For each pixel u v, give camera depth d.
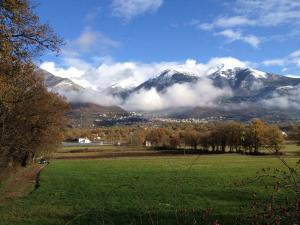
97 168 78.44
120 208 29.55
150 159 107.50
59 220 26.50
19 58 25.08
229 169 68.75
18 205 33.34
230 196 34.62
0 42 22.66
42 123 62.22
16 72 26.94
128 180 52.62
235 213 26.47
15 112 45.66
